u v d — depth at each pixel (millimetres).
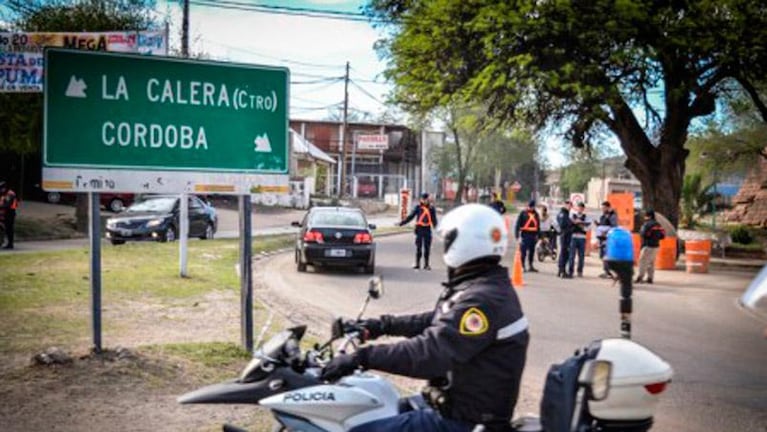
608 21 25766
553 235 24875
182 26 25688
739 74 29219
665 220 28094
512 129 33812
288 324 10578
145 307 11367
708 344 10625
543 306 13797
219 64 8125
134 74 7797
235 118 8211
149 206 24750
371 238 18047
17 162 40000
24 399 6352
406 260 22062
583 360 3520
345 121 55938
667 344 10555
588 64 26984
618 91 27047
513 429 3596
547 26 25797
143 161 7855
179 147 8000
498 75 26797
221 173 8164
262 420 6129
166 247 21156
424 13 28656
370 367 3660
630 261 3992
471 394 3592
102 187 7688
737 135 45844
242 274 8273
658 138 33188
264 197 50031
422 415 3684
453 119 63594
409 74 29766
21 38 20297
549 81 25625
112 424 5863
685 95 28703
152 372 7215
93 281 7703
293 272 18078
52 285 13172
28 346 8422
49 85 7492
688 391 7938
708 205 52625
